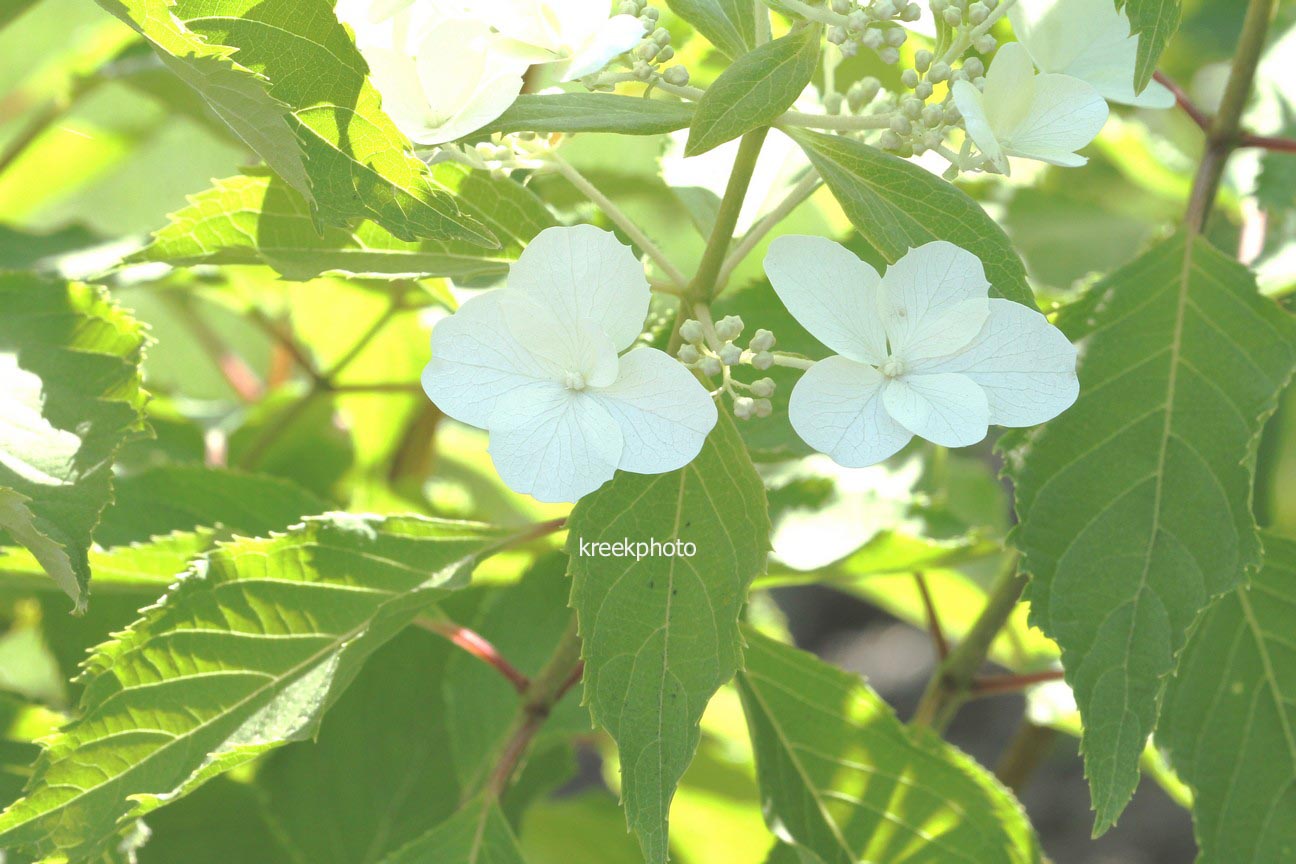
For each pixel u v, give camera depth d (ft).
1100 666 1.96
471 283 2.19
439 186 1.83
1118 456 1.99
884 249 1.87
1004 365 1.84
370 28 1.90
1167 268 2.05
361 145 1.82
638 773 1.88
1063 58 1.98
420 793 2.36
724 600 1.90
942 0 1.88
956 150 2.17
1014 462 2.00
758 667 2.13
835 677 2.13
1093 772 1.94
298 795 2.34
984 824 2.12
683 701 1.89
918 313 1.84
